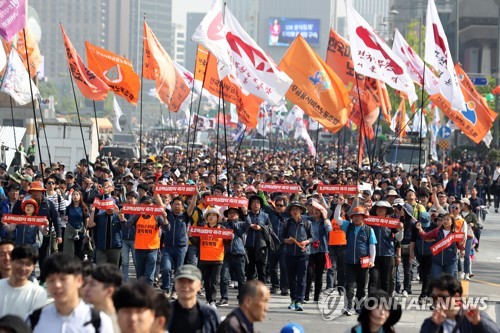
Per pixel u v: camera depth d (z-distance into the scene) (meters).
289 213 39.53
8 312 21.36
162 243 43.50
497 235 78.56
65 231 43.97
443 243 39.06
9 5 43.41
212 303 38.91
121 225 41.88
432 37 56.19
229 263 39.84
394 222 38.22
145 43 64.31
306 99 55.19
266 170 75.25
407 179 65.12
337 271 43.03
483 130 62.94
